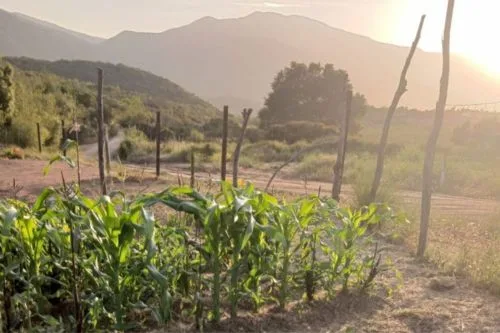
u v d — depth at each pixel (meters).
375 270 5.05
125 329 3.90
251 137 38.00
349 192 13.34
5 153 19.67
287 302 4.66
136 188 11.37
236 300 4.21
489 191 14.94
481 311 4.77
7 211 3.78
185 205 4.01
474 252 6.71
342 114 9.42
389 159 20.62
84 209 4.26
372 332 4.26
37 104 31.64
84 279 4.12
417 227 8.45
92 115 40.00
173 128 41.88
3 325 3.80
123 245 3.83
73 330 3.84
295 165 22.55
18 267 4.00
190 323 4.13
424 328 4.37
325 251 5.00
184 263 4.47
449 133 36.81
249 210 3.86
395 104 8.37
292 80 52.28
